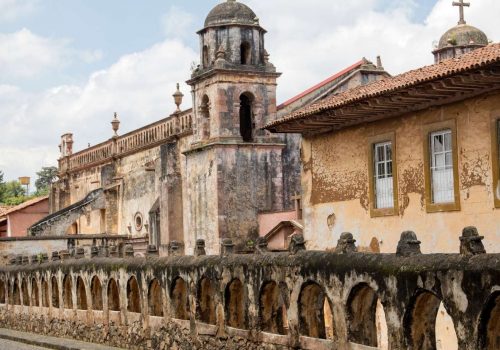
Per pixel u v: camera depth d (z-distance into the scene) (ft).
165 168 149.38
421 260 51.03
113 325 93.76
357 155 88.02
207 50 136.56
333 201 91.86
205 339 75.20
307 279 61.72
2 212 235.20
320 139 93.91
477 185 73.10
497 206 71.20
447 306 48.37
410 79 74.02
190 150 137.08
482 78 67.15
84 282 101.81
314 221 94.94
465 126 74.08
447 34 158.30
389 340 53.42
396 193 82.23
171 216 147.64
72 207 177.58
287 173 137.90
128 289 90.38
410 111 80.28
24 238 156.35
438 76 68.23
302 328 63.00
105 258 98.37
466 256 47.60
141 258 88.63
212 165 132.26
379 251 84.79
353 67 144.36
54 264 111.55
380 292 54.13
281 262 64.90
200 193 135.64
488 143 71.87
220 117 132.16
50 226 174.40
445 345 72.79
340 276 58.13
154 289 85.51
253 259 68.85
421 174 79.15
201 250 78.69
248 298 69.21
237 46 134.82
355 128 88.22
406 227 81.10
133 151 172.14
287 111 137.69
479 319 46.01
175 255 83.46
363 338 58.29
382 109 80.64
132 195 172.14
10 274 128.36
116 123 184.75
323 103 87.81
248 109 138.00
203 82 135.74
